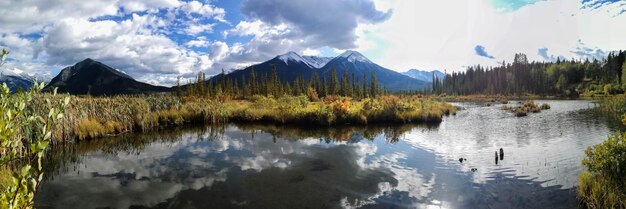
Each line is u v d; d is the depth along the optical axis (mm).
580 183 8984
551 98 83312
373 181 10773
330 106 27844
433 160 13523
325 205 8852
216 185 10594
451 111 38250
